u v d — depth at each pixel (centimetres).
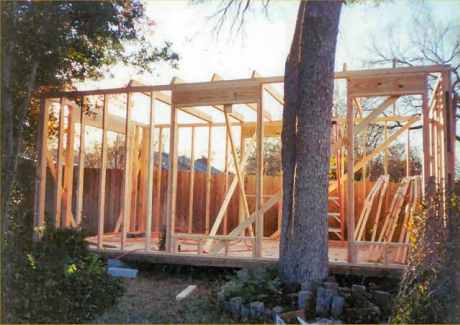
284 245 518
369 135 1290
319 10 501
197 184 981
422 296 382
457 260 386
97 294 452
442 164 552
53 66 632
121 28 684
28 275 413
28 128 745
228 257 605
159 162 949
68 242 475
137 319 433
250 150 909
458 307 375
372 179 1253
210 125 925
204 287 573
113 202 952
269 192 958
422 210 444
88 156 1197
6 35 530
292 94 534
